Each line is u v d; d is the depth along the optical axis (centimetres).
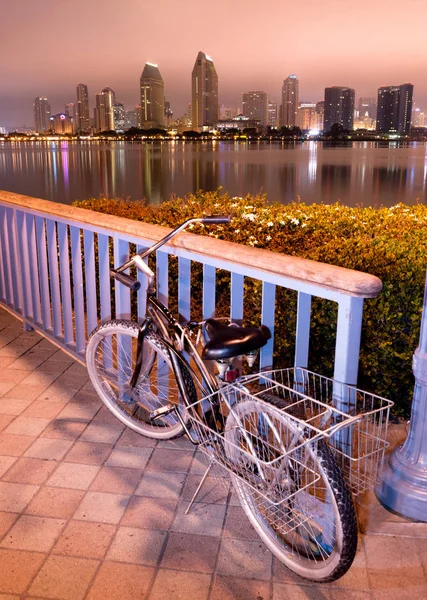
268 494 227
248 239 493
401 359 349
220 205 615
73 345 453
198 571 247
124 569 248
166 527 273
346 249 406
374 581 241
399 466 278
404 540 262
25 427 359
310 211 616
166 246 331
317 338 359
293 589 238
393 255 373
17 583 241
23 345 488
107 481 307
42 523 276
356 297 235
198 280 466
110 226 368
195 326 278
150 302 307
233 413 244
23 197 472
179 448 337
